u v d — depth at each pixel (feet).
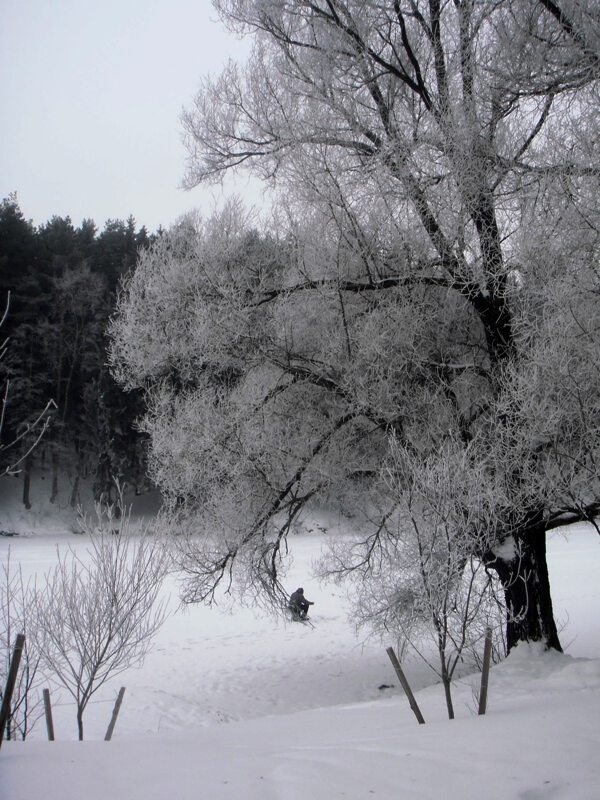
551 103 29.07
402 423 31.83
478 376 34.14
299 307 34.17
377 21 34.06
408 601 25.36
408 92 35.42
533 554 31.65
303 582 72.90
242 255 35.29
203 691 37.60
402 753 14.65
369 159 31.76
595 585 65.05
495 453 27.58
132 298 35.70
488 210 30.76
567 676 25.36
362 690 37.09
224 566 34.12
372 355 31.04
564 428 26.94
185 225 36.19
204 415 33.83
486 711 20.31
